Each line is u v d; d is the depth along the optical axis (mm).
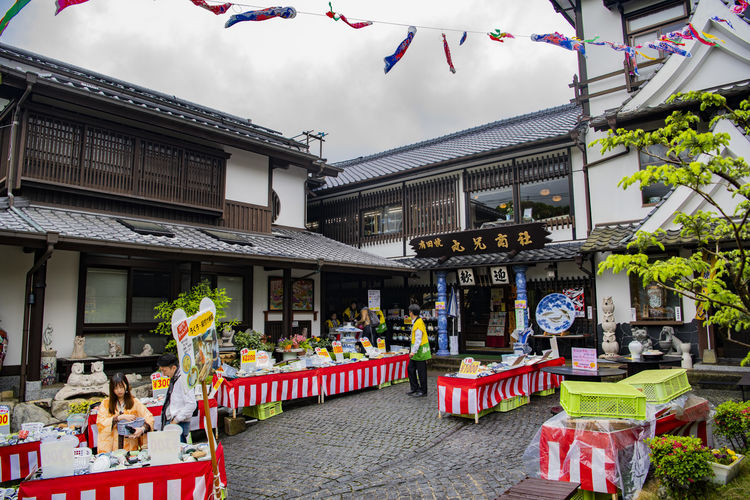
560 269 13406
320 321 14641
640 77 12523
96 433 5898
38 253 8406
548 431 4562
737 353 10945
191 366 4137
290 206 15484
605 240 11297
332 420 8227
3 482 4777
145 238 9062
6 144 9086
